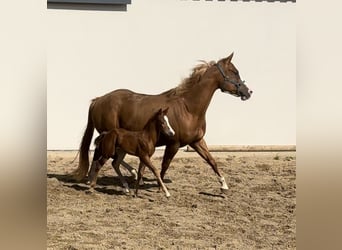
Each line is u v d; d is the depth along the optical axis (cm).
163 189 1098
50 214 987
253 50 1580
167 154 1103
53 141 1506
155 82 1544
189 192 1148
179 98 1103
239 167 1387
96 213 1004
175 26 1547
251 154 1545
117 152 1108
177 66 1550
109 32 1522
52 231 903
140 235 903
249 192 1163
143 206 1051
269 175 1310
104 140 1085
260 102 1590
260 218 1005
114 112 1128
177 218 991
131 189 1157
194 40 1554
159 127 1066
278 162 1445
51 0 1479
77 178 1171
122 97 1137
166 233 917
